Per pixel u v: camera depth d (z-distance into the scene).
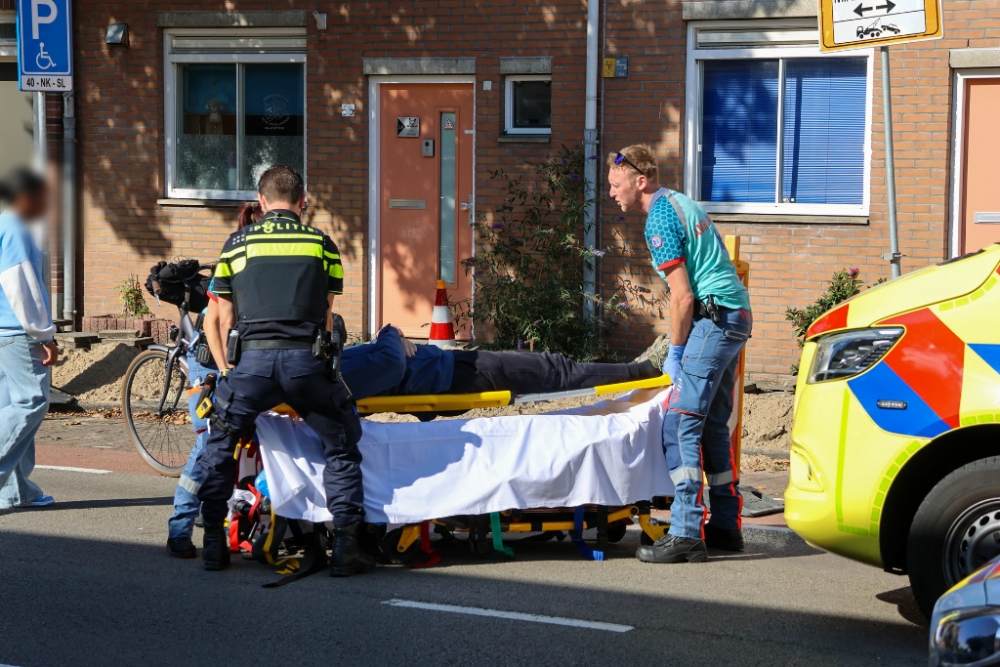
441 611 6.98
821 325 6.88
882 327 6.51
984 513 6.14
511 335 14.90
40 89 13.26
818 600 7.30
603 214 14.80
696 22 14.42
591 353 14.53
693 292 7.98
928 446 6.30
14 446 9.19
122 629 6.64
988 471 6.14
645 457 8.27
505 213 15.19
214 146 16.77
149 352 11.30
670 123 14.49
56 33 13.23
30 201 9.02
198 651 6.29
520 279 14.80
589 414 8.88
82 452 11.84
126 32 16.56
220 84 16.66
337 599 7.23
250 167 16.66
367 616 6.89
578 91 14.83
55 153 16.17
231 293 7.65
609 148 14.76
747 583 7.66
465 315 15.09
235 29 16.30
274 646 6.36
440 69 15.32
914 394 6.34
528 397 8.46
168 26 16.39
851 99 14.09
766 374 14.32
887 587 7.61
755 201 14.62
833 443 6.58
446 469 7.91
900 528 6.56
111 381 14.41
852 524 6.48
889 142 9.52
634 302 14.77
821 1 9.45
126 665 6.09
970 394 6.18
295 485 7.72
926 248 13.74
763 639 6.51
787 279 14.25
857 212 14.17
